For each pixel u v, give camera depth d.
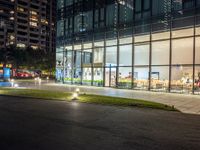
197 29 26.06
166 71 28.70
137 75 31.78
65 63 44.19
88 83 39.22
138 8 31.81
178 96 23.98
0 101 18.95
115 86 34.56
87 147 7.64
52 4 160.88
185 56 27.03
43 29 153.38
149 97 22.75
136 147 7.70
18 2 139.00
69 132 9.49
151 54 30.20
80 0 41.25
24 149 7.34
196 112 14.72
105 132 9.58
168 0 28.59
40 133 9.29
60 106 16.64
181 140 8.58
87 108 15.86
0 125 10.58
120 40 34.03
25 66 82.94
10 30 134.88
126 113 14.12
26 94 23.44
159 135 9.23
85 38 39.84
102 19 36.94
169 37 28.41
